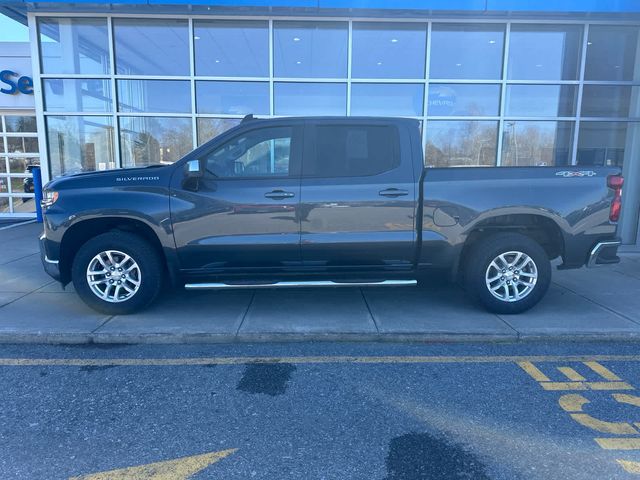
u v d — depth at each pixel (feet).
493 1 27.12
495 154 32.37
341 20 30.58
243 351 14.64
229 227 16.25
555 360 13.99
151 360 13.96
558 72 31.35
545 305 18.47
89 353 14.48
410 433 10.23
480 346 15.07
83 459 9.30
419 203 16.43
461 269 17.80
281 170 16.49
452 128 32.19
